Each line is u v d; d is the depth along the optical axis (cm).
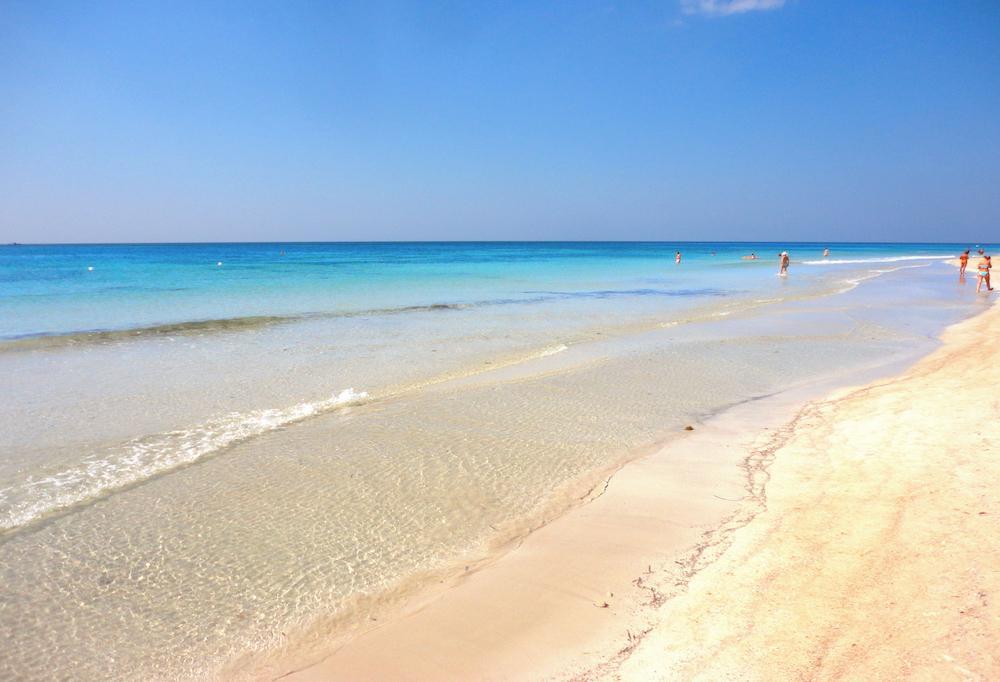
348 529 528
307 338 1509
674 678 312
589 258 7988
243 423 822
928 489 508
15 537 515
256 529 529
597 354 1283
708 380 1049
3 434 776
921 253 11688
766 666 310
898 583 369
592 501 569
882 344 1373
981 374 960
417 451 711
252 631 394
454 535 516
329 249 13912
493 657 352
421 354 1303
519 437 756
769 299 2478
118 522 542
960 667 288
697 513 531
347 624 397
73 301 2300
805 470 603
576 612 390
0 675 356
